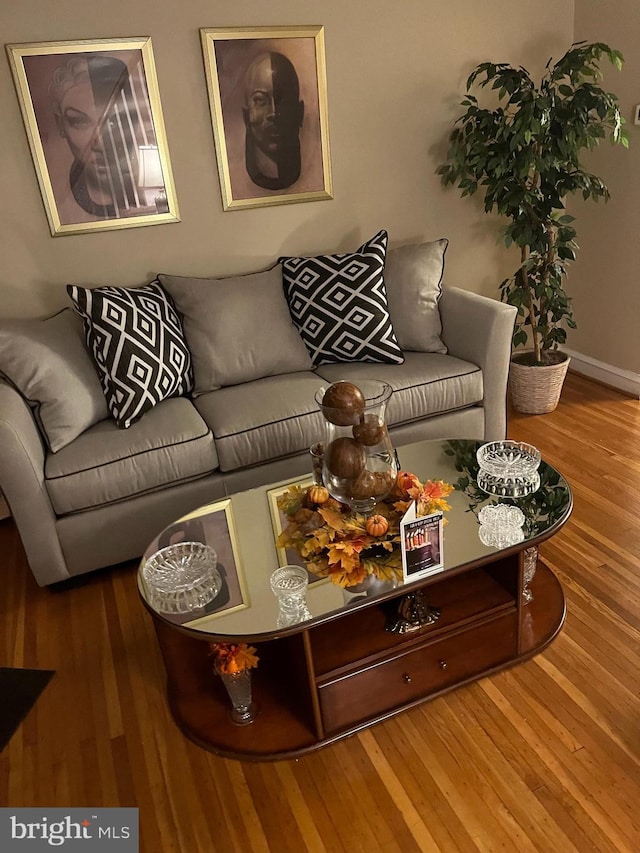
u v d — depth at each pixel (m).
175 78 2.67
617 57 2.73
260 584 1.71
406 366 2.75
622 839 1.43
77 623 2.23
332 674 1.66
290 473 2.56
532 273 3.22
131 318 2.46
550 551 2.32
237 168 2.87
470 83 2.95
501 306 2.70
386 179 3.16
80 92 2.55
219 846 1.51
